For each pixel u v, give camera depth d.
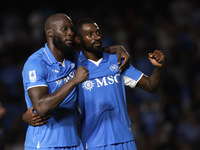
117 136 13.91
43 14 38.94
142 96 30.22
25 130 27.80
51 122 12.93
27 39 37.69
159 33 37.41
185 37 37.62
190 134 26.92
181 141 26.19
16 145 27.09
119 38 36.75
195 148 25.59
